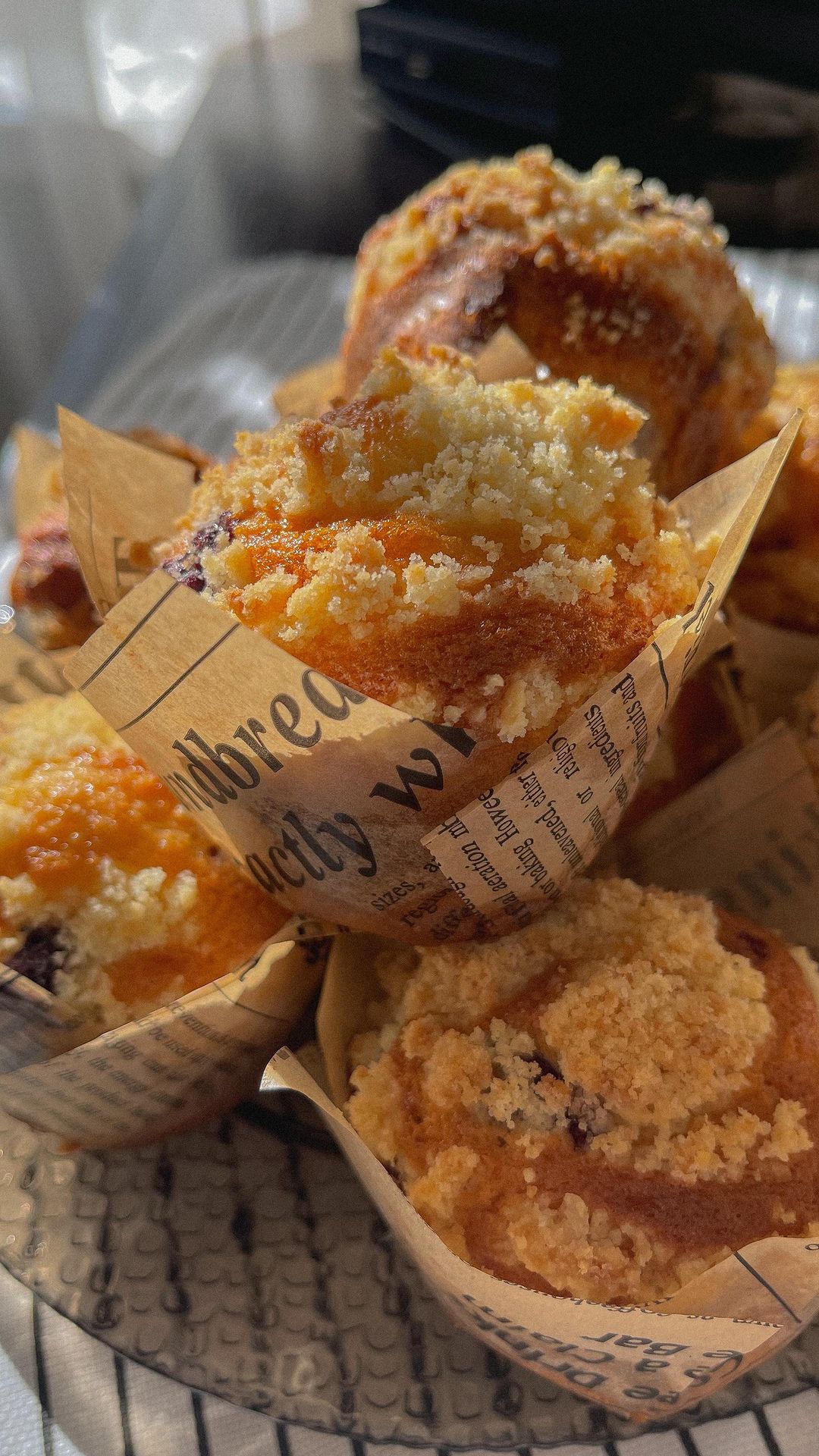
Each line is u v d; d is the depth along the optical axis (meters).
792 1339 0.24
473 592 0.23
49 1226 0.26
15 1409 0.25
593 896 0.25
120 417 0.46
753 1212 0.23
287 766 0.23
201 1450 0.25
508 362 0.28
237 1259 0.26
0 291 0.79
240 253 0.63
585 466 0.24
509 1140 0.24
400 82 0.71
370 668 0.23
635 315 0.29
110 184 0.82
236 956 0.26
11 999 0.24
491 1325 0.23
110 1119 0.26
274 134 0.73
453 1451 0.24
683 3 0.59
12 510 0.40
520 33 0.63
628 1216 0.23
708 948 0.25
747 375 0.31
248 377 0.48
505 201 0.30
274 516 0.23
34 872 0.25
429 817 0.23
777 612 0.32
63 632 0.32
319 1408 0.24
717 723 0.30
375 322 0.31
